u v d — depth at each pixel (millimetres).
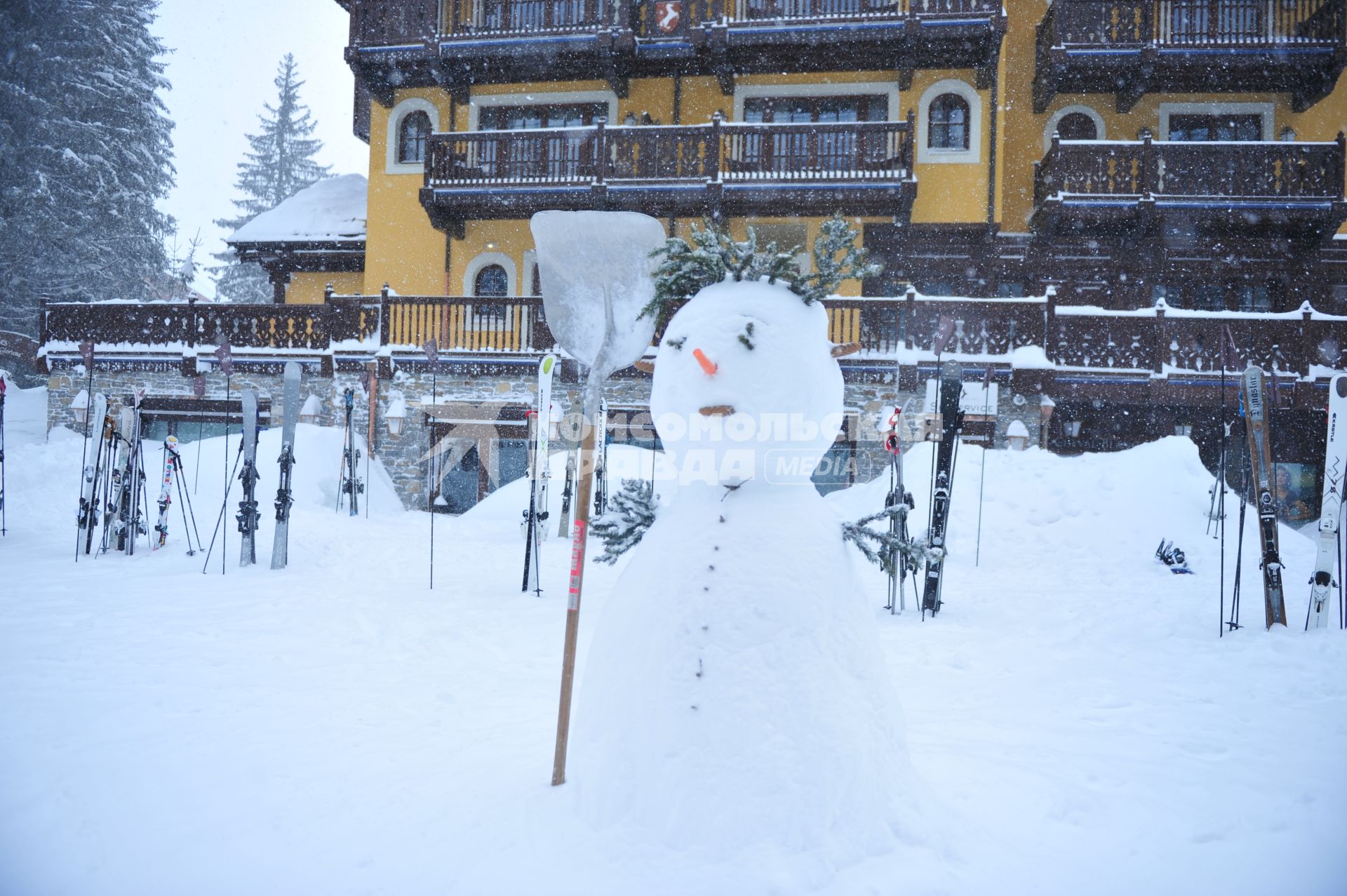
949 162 16781
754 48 16375
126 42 30859
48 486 13758
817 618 2424
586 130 16547
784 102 17547
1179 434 15594
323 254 20406
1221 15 16234
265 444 14688
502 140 16938
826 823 2275
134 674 4660
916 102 16969
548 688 4613
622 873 2203
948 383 7320
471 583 8492
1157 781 3242
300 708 4117
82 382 17547
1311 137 17219
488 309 16250
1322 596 6301
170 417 17438
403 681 4727
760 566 2453
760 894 2102
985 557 10062
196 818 2779
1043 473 11398
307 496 14078
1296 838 2744
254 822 2746
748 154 16797
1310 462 15391
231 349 17062
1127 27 16312
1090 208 15734
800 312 2730
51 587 7395
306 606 6949
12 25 28078
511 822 2572
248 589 7648
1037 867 2432
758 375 2547
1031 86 17969
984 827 2660
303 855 2502
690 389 2586
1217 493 10797
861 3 16078
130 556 9469
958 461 11852
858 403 14633
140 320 17438
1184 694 4617
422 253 18516
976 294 17094
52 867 2445
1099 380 14195
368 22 18078
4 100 27031
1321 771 3385
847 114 17359
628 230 3010
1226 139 17375
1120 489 10844
